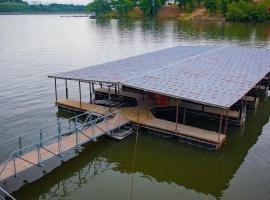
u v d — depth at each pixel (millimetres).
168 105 29703
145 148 24141
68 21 187625
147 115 27484
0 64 53344
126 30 114438
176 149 24016
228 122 27938
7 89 38875
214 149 23406
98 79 27281
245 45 70500
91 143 24688
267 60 35500
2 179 17594
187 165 22250
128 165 22281
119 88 33219
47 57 60406
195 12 156750
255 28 109688
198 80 26984
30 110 32000
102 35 99750
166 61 33375
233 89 25047
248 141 25297
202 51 39406
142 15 174500
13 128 27750
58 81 42656
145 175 21125
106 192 19250
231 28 110875
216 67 31250
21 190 19078
